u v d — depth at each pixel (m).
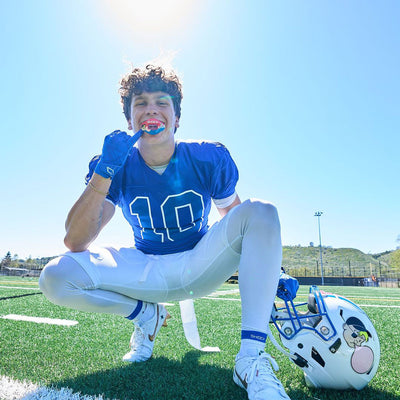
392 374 1.70
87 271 1.65
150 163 1.82
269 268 1.39
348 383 1.38
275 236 1.44
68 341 2.40
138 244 2.05
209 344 2.43
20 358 1.91
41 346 2.23
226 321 3.48
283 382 1.56
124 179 1.87
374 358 1.38
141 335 1.95
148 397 1.35
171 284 1.83
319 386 1.44
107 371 1.69
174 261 1.85
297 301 6.77
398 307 5.45
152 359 1.95
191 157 1.83
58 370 1.69
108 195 1.89
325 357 1.37
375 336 1.42
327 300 1.44
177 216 1.88
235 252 1.66
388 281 36.75
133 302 1.86
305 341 1.41
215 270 1.75
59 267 1.63
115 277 1.74
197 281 1.81
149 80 1.73
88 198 1.62
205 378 1.59
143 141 1.75
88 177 1.86
